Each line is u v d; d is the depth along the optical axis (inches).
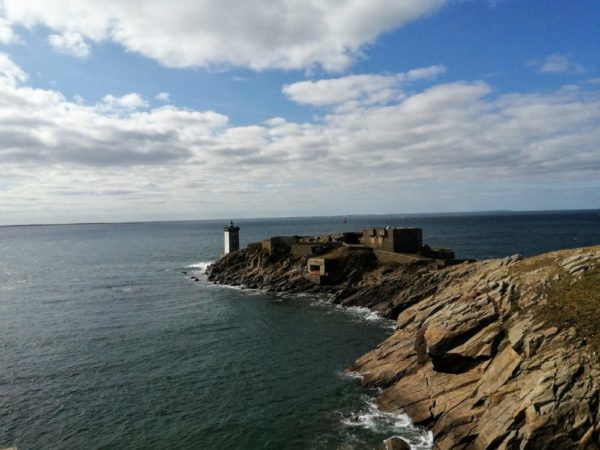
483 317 1429.6
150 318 2696.9
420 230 3422.7
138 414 1446.9
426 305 1863.9
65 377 1755.7
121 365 1881.2
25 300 3324.3
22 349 2105.1
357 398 1504.7
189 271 4899.1
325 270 3388.3
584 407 978.7
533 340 1209.4
